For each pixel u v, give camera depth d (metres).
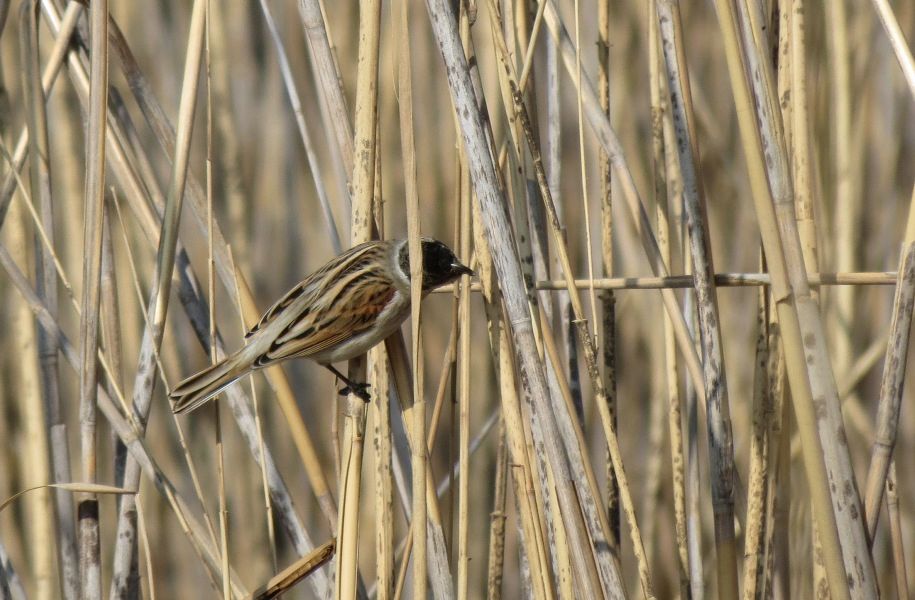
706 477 11.92
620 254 13.05
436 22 6.07
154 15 13.34
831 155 10.30
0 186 9.78
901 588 7.03
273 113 13.47
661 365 11.79
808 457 5.54
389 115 13.41
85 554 7.64
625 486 6.53
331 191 13.48
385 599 6.54
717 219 12.66
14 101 12.15
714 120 12.27
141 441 7.51
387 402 6.62
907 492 11.66
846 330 10.48
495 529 8.07
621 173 7.97
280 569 12.84
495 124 10.63
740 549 8.69
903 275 6.17
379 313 7.29
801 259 5.68
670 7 7.00
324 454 13.31
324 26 6.77
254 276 13.38
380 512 6.57
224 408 12.86
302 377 13.38
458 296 7.24
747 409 11.84
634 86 13.17
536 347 6.12
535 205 7.60
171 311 12.58
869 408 12.16
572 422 6.60
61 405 8.98
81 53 8.10
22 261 9.99
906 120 11.88
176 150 7.11
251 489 12.86
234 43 13.43
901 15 11.82
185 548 12.52
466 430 6.49
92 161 6.94
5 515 11.69
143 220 7.97
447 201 13.57
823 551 5.59
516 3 7.49
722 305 12.42
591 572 6.23
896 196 11.99
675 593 12.10
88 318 7.12
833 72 10.05
